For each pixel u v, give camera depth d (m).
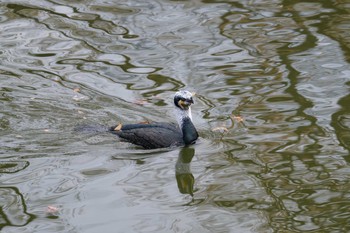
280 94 16.97
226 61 18.67
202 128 15.76
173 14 21.48
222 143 15.08
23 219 12.21
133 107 16.73
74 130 15.75
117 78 18.03
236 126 15.70
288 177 13.57
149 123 15.83
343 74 17.70
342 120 15.70
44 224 12.05
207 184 13.48
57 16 21.52
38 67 18.59
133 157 14.67
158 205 12.73
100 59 18.95
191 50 19.31
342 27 20.17
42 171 13.97
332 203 12.64
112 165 14.28
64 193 13.12
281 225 11.97
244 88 17.31
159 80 17.88
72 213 12.43
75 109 16.61
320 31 20.03
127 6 22.14
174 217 12.29
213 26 20.62
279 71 18.00
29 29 20.70
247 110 16.34
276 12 21.39
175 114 15.46
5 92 17.30
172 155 14.77
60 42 19.92
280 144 14.83
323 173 13.66
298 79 17.59
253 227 11.91
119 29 20.61
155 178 13.77
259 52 19.03
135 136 15.34
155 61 18.83
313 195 12.92
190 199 12.91
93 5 22.30
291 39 19.66
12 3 22.44
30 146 15.02
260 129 15.51
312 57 18.64
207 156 14.62
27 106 16.70
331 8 21.48
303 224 11.99
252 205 12.64
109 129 15.73
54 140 15.30
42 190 13.22
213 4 22.12
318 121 15.70
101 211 12.52
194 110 16.45
